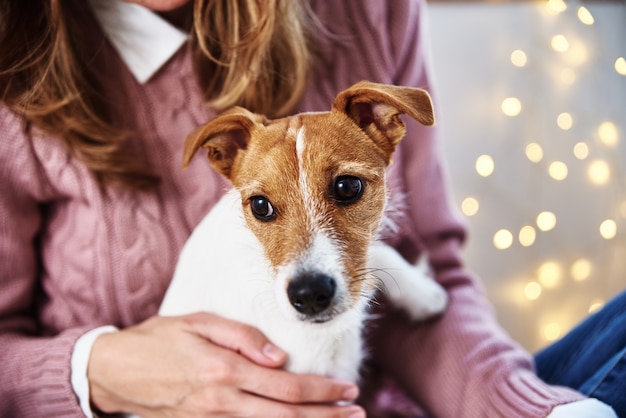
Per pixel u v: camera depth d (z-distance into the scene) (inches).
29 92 44.2
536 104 100.0
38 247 53.3
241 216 44.7
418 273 53.5
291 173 40.8
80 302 51.7
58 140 47.3
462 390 48.9
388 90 39.9
